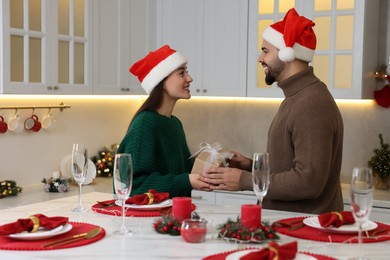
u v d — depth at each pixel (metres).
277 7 4.09
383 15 4.09
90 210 2.22
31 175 3.98
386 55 4.09
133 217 2.08
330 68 3.91
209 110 4.77
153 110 2.75
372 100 4.12
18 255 1.60
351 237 1.78
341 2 3.87
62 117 4.21
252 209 1.76
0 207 3.29
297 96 2.45
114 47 4.23
